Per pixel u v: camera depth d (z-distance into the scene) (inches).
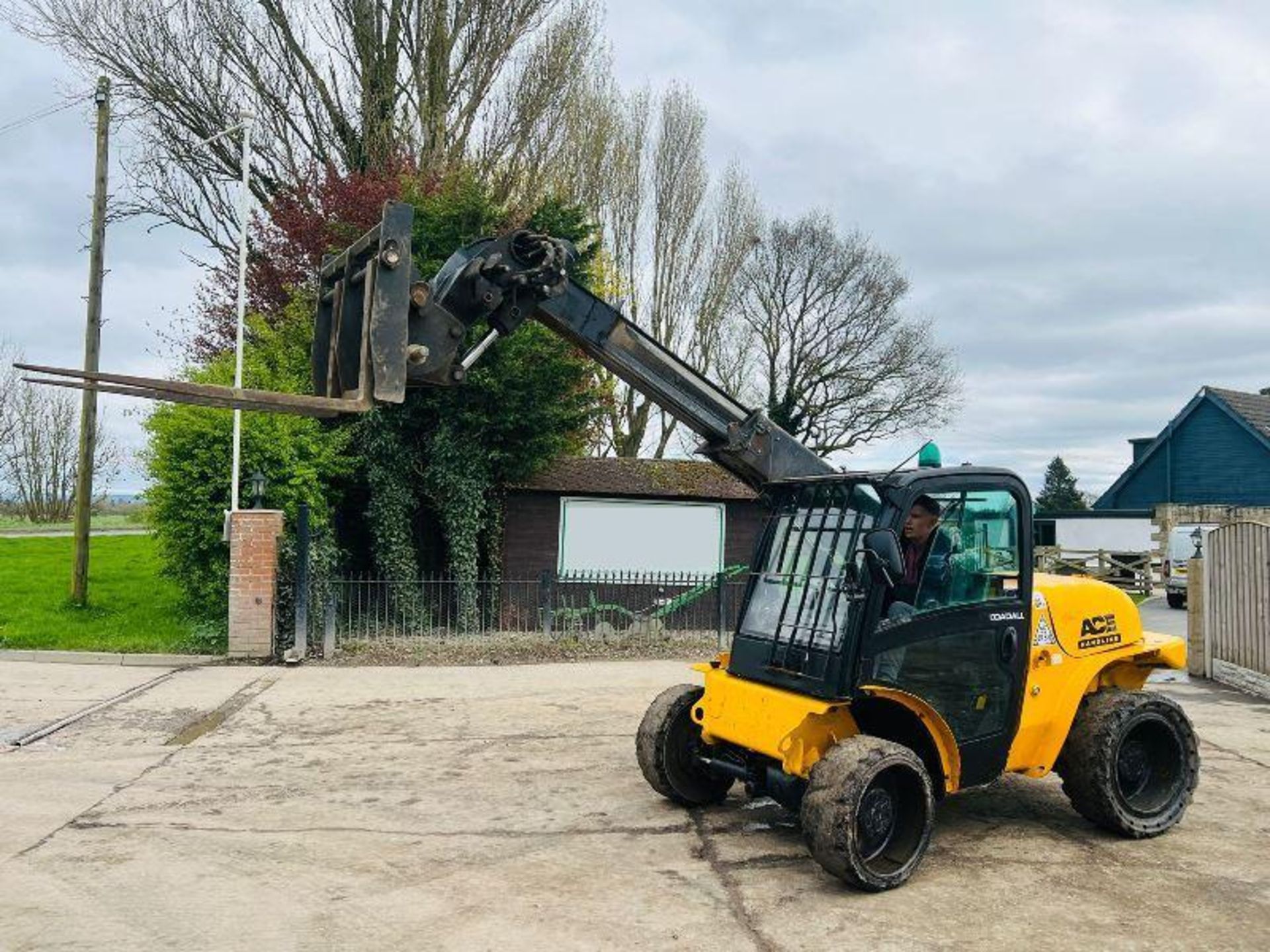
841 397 1425.9
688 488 706.8
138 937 188.4
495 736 359.6
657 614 638.5
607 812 268.5
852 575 224.1
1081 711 255.6
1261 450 1268.5
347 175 877.8
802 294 1425.9
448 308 227.9
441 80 906.7
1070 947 187.3
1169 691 476.4
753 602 252.1
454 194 682.2
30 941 186.1
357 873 222.5
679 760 268.4
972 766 236.4
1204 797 291.1
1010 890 216.2
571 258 244.2
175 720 380.2
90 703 406.0
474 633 609.6
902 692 219.6
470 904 205.5
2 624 568.1
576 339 248.8
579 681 472.7
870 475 235.5
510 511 689.6
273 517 521.3
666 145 1195.3
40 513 1664.6
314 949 184.2
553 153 978.1
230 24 903.7
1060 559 1186.6
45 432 1657.2
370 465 637.3
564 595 671.1
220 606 564.1
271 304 860.0
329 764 318.0
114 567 801.6
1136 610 279.1
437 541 696.4
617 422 1114.7
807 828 211.6
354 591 593.3
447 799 280.4
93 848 237.3
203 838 245.1
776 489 262.8
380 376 194.4
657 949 185.0
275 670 491.2
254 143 932.6
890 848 220.1
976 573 241.6
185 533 564.1
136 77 892.6
